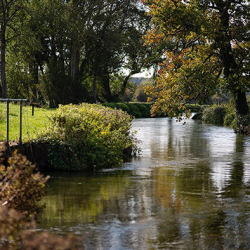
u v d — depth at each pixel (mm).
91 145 13688
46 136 13312
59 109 16375
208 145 21094
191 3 26750
